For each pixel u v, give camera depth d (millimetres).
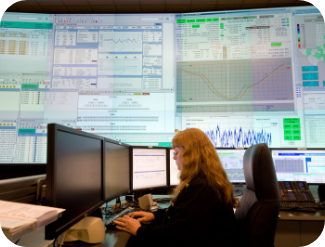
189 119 2141
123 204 1478
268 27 2170
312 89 2080
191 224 751
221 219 816
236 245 864
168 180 1668
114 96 2184
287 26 2154
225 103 2131
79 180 750
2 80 2172
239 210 1030
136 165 1460
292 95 2086
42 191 770
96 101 2178
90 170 846
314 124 2043
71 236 790
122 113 2166
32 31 2236
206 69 2184
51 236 558
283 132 2051
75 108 2164
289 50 2135
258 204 869
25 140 2109
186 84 2184
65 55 2225
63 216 630
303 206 1410
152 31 2248
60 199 621
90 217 829
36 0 2180
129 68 2217
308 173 1672
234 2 2203
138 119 2152
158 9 2293
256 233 839
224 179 888
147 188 1506
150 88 2189
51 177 578
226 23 2213
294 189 1521
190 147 936
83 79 2201
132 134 2137
